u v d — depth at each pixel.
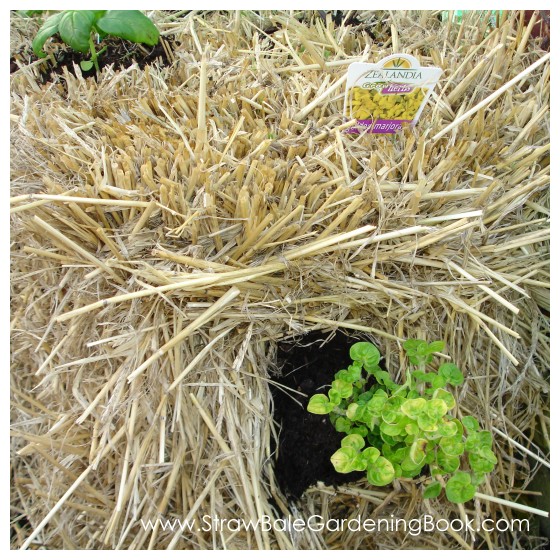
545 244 1.10
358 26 1.41
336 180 0.96
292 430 1.03
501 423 1.10
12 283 1.11
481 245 1.04
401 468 0.90
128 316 0.94
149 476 0.94
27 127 1.07
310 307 1.02
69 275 1.01
